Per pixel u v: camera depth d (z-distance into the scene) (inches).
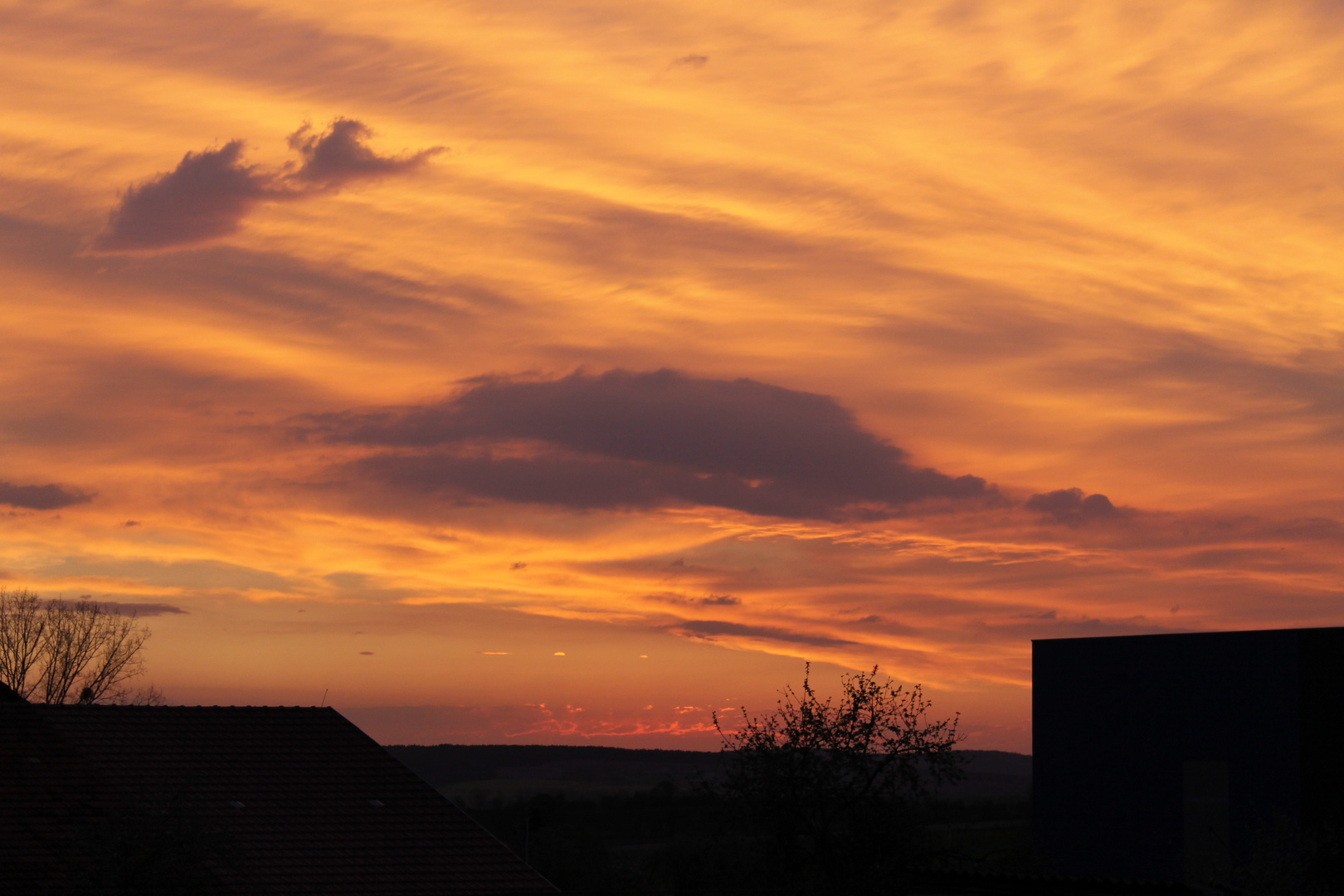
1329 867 1299.2
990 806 3767.2
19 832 1055.6
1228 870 1353.3
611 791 7421.3
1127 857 1509.6
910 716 1352.1
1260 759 1395.2
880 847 1307.8
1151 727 1507.1
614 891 2236.7
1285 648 1387.8
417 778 1298.0
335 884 1095.6
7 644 2652.6
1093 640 1582.2
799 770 1328.7
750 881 1363.2
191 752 1261.1
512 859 1185.4
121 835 994.7
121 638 2763.3
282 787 1230.9
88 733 1253.7
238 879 1069.8
